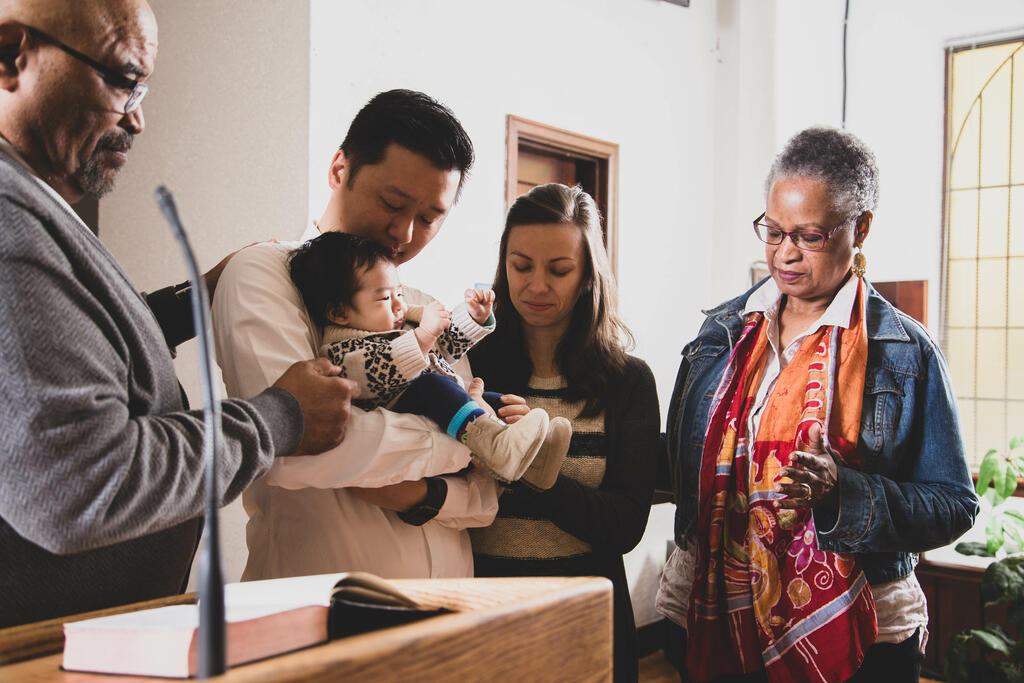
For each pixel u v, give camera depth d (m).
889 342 1.67
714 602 1.65
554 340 1.67
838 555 1.55
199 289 0.52
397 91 1.37
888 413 1.62
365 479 1.15
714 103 4.45
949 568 3.69
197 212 2.42
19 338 0.77
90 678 0.63
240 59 2.47
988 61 4.36
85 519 0.76
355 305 1.29
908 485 1.55
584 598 0.79
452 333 1.46
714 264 4.43
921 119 4.53
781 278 1.72
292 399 1.02
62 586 0.87
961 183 4.43
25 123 0.94
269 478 1.17
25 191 0.83
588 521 1.45
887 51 4.66
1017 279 4.24
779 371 1.75
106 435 0.78
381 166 1.32
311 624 0.68
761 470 1.65
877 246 4.64
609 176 3.74
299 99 2.40
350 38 2.58
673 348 4.14
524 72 3.34
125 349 0.89
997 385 4.27
